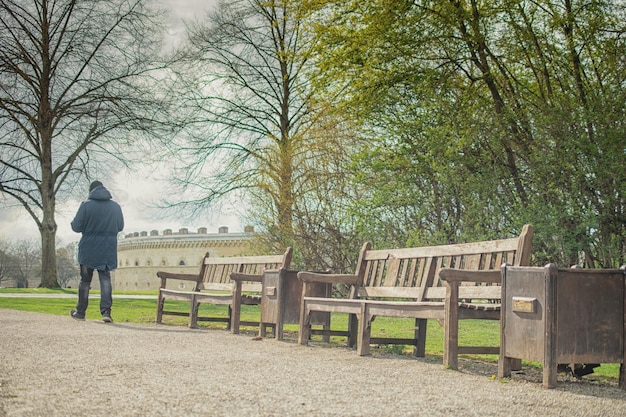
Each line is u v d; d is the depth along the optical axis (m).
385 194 16.02
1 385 4.02
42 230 29.30
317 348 6.95
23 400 3.57
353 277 7.52
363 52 19.28
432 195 16.17
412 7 17.83
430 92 17.31
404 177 15.94
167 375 4.56
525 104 16.50
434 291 6.23
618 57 14.72
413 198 15.78
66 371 4.66
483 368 5.61
